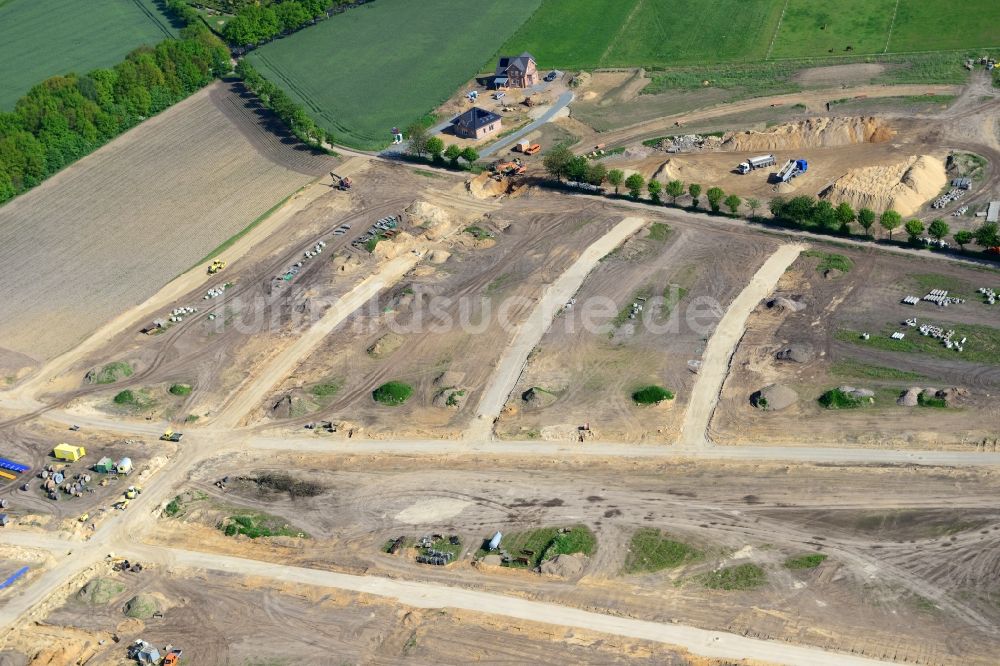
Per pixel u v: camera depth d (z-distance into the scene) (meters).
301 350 140.75
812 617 91.81
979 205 152.88
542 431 119.94
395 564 103.75
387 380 132.62
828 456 110.69
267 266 161.62
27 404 135.50
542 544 104.00
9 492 120.44
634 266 150.38
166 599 102.25
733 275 145.50
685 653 89.50
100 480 120.62
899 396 117.31
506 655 91.69
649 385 125.19
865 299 136.25
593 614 95.00
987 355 121.81
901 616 90.81
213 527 111.94
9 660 96.00
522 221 167.50
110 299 157.00
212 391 134.50
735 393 122.00
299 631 96.88
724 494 107.56
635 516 106.06
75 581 105.88
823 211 152.38
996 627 88.62
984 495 102.56
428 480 114.69
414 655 92.69
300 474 118.19
